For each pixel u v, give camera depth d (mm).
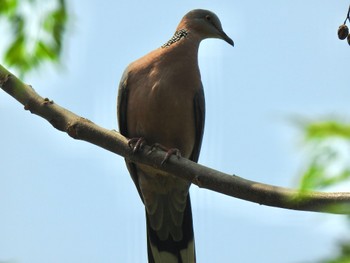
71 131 9695
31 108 9570
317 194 7781
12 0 7848
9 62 8008
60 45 7945
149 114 12578
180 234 13141
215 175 9234
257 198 8727
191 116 12867
